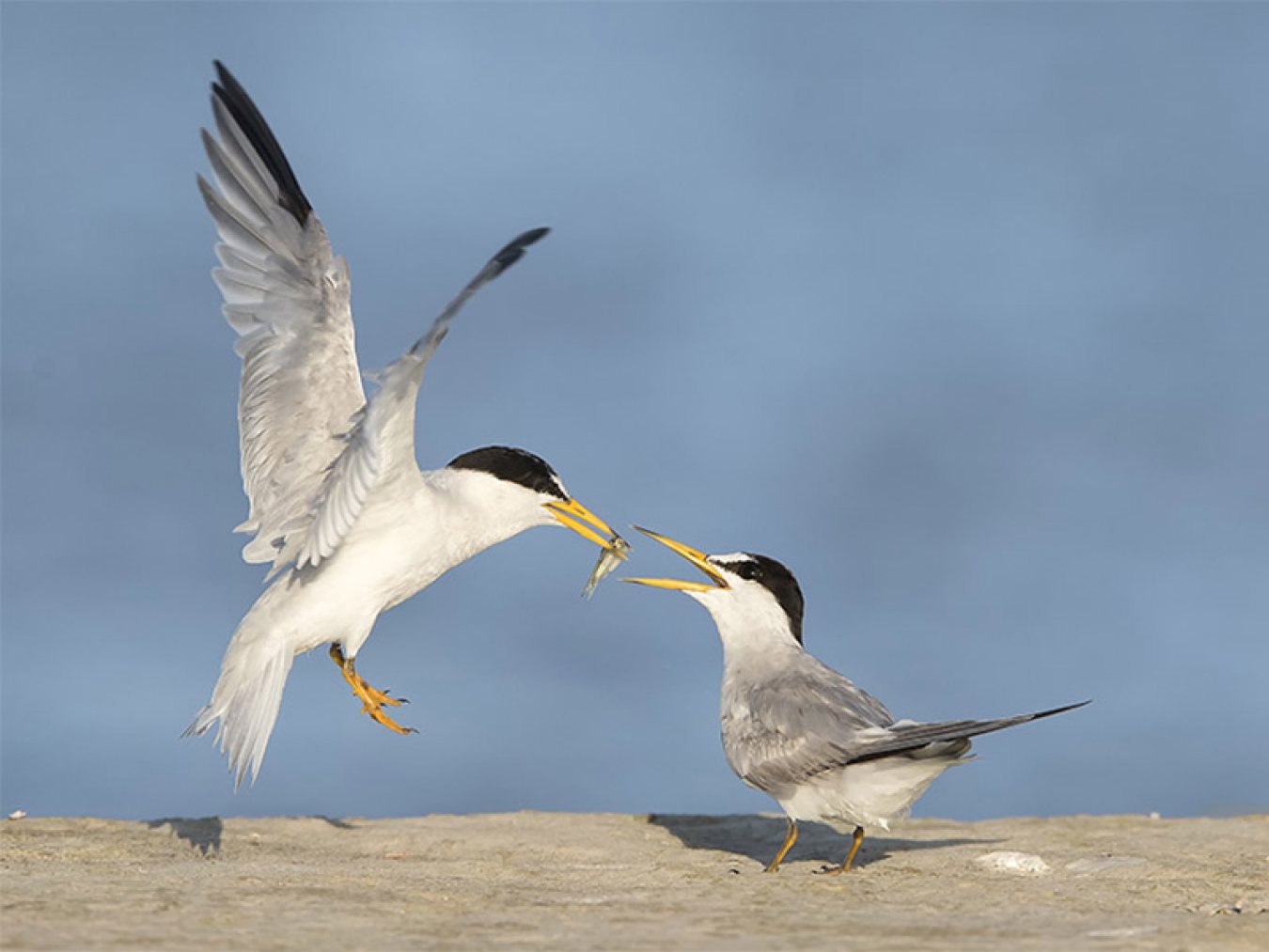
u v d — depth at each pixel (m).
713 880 11.70
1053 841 13.45
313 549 12.27
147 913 9.89
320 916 9.96
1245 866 12.16
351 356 13.03
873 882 11.55
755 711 12.05
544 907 10.46
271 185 13.12
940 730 11.09
